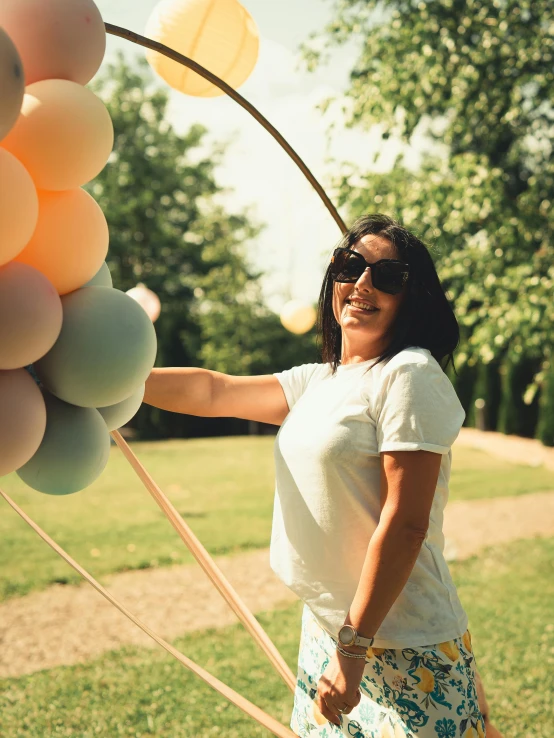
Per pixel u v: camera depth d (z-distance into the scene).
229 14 2.08
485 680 3.94
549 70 7.20
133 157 28.33
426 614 1.72
